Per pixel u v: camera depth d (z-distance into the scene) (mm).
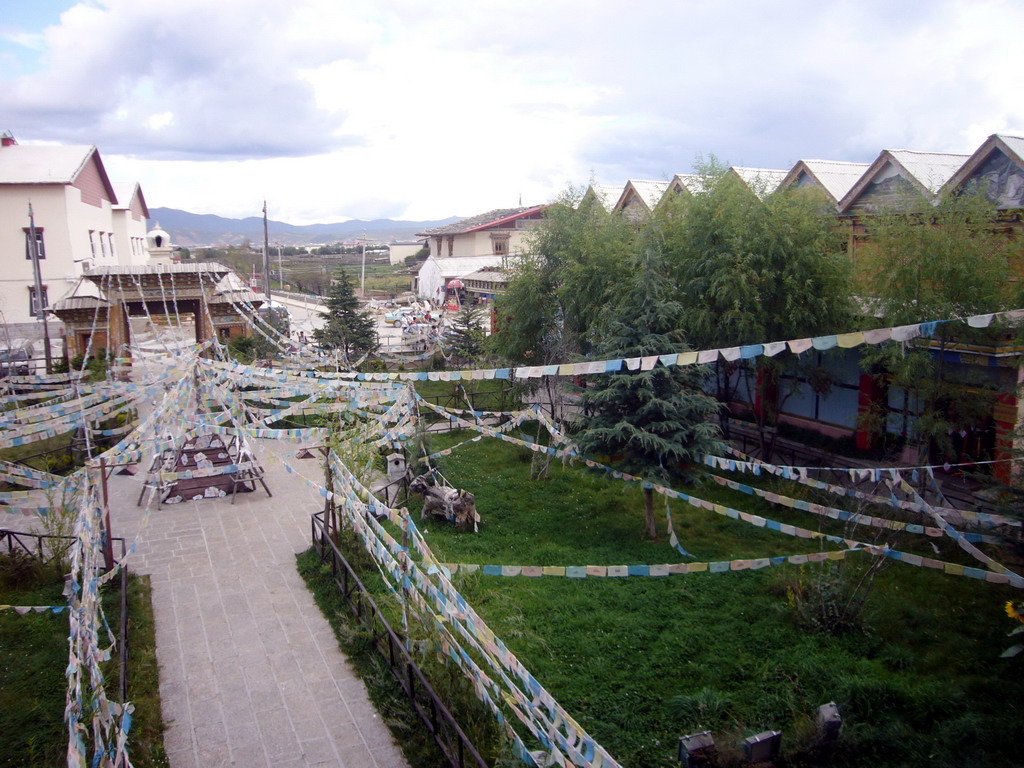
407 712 8852
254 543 14586
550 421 18078
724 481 14117
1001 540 11289
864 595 11258
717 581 12680
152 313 32625
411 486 16766
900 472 14984
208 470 16562
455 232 60188
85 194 40844
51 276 37281
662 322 14008
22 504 17109
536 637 10164
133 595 12102
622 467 14180
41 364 32000
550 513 16328
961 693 9000
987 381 14656
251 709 9203
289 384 20125
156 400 21406
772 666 9820
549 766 6996
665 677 9695
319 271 100812
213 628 11203
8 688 9477
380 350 38281
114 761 6723
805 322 16500
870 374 17797
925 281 14086
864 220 17547
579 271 19594
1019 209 15008
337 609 11602
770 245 16172
